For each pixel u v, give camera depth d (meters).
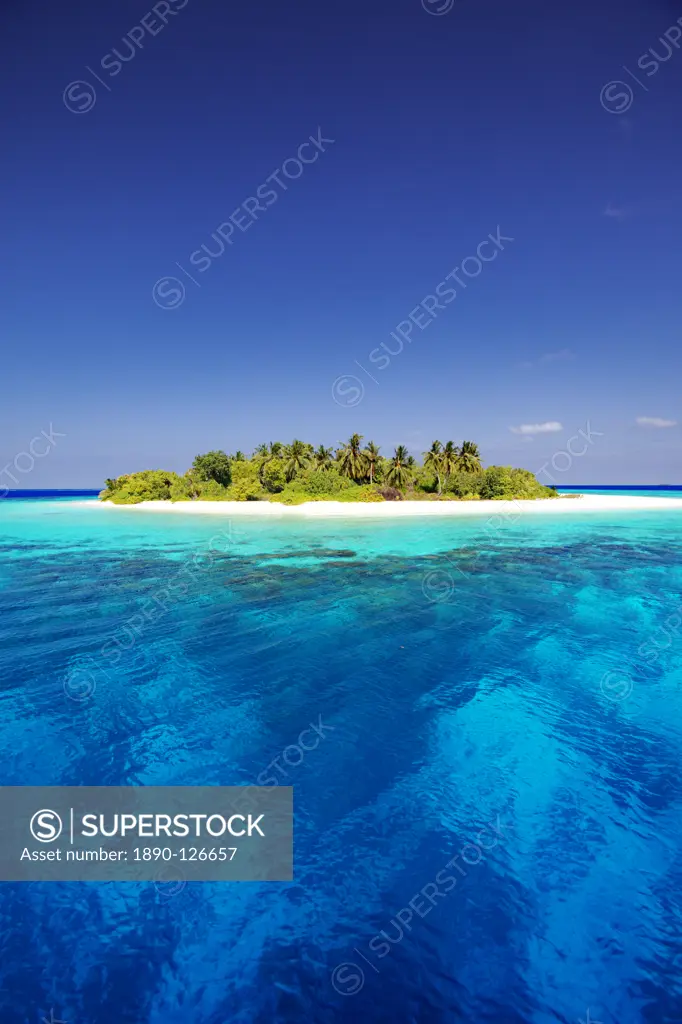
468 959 5.59
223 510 68.44
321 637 15.95
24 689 12.27
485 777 8.73
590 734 10.16
